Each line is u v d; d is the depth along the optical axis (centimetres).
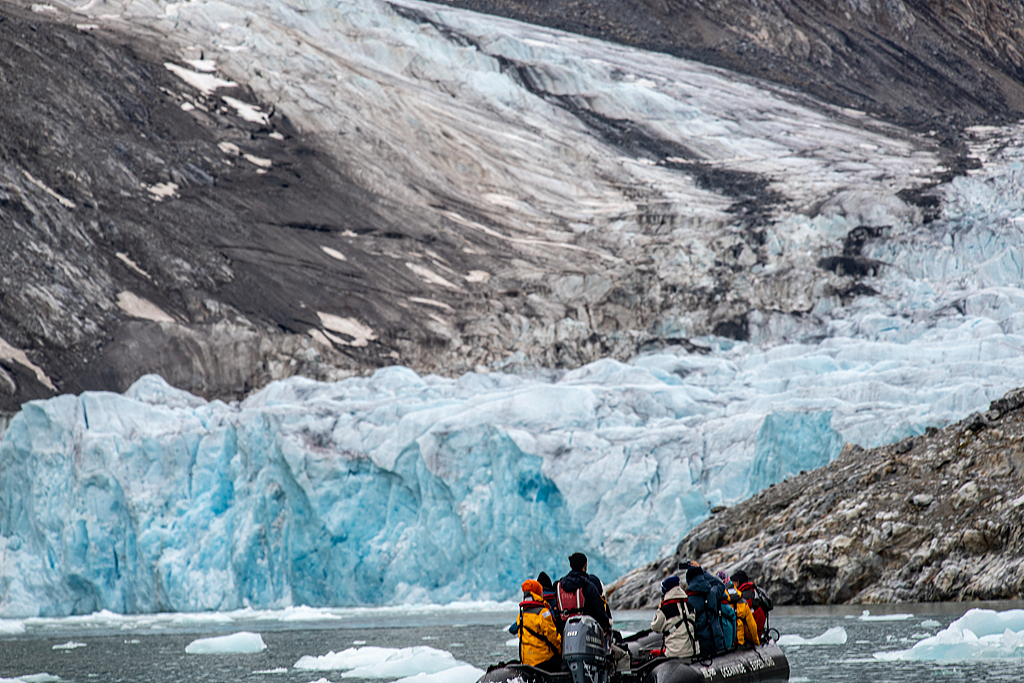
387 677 2605
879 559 3791
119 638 5047
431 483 8419
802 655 2416
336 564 8550
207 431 9275
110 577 8625
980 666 2073
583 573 1841
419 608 7400
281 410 9281
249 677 2773
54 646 4619
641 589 4719
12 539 9038
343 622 5750
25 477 9162
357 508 8619
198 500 8919
